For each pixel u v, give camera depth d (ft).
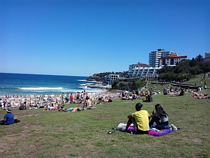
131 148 33.53
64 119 62.18
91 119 61.31
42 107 116.47
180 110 75.77
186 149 32.91
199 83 297.74
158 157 29.86
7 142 38.50
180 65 476.54
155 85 335.88
